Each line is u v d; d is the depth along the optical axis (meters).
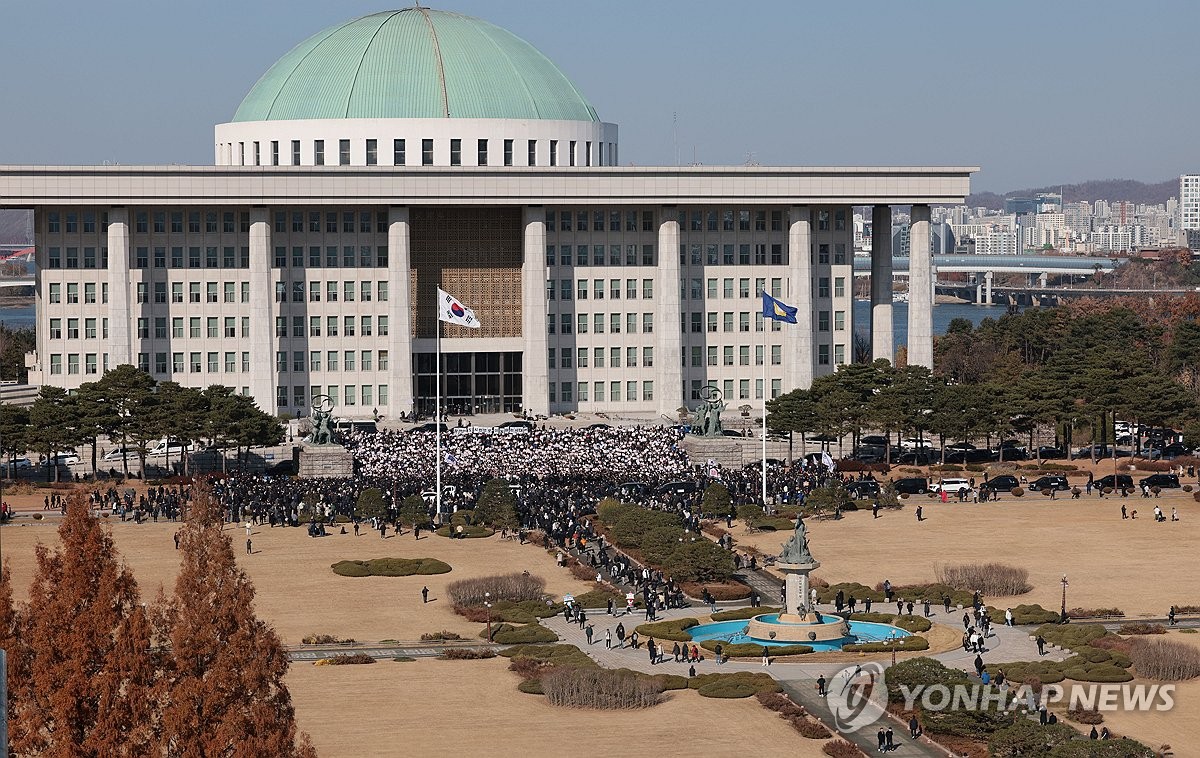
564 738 150.12
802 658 180.00
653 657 178.25
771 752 146.12
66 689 105.06
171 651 113.44
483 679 170.88
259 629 113.44
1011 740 141.75
